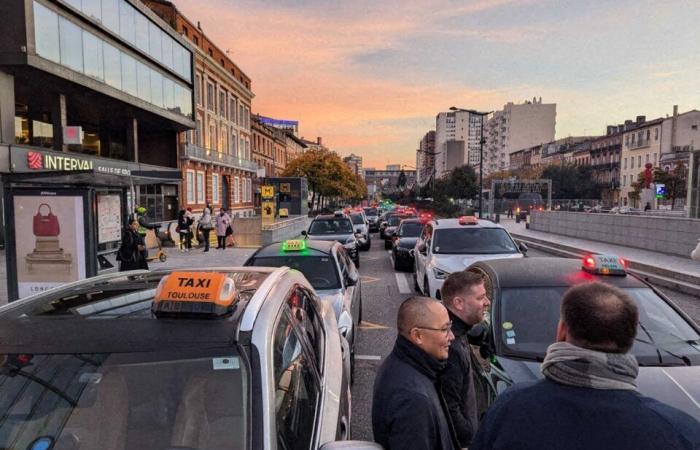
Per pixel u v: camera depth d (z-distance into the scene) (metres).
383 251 20.55
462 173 57.34
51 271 8.66
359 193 89.81
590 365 1.45
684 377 3.25
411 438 1.94
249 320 2.14
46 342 2.09
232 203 53.34
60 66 20.91
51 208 8.59
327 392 2.66
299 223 31.97
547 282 4.40
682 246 15.34
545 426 1.41
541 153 118.88
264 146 73.81
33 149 20.20
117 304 2.42
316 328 3.21
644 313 4.00
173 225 25.91
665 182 62.03
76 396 1.93
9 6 18.80
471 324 2.68
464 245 9.33
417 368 2.15
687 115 70.88
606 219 20.52
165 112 32.66
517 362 3.61
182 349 2.01
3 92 19.42
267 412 1.84
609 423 1.36
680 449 1.30
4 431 1.87
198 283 2.20
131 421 1.89
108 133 35.91
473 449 1.58
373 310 9.32
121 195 11.41
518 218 41.97
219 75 49.31
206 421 1.85
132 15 27.94
